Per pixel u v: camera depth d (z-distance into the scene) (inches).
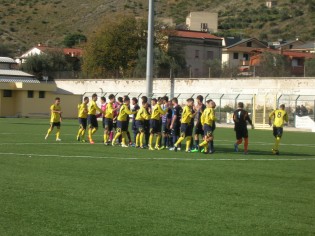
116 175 641.0
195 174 673.6
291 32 5433.1
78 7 6589.6
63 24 6294.3
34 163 735.7
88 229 384.8
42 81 3206.2
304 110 2059.5
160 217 426.0
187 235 376.8
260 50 4010.8
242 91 2444.6
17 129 1556.3
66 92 3174.2
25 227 386.9
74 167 705.0
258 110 2329.0
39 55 3887.8
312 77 2233.0
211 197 515.5
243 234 384.5
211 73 2763.3
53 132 1444.4
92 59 3540.8
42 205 455.8
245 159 884.0
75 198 488.4
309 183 628.4
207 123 956.6
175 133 1029.2
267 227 405.7
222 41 4163.4
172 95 2578.7
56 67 3892.7
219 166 769.6
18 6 6619.1
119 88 2901.1
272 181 636.1
